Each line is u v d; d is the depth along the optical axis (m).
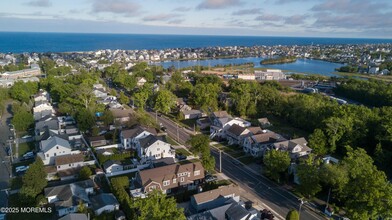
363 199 41.72
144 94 108.25
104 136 78.81
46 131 75.06
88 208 47.22
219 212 45.38
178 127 91.25
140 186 52.88
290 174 59.66
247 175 61.66
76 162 61.84
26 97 110.94
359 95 134.25
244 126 85.19
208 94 109.69
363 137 72.69
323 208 50.12
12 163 64.62
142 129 74.69
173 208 34.31
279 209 49.94
